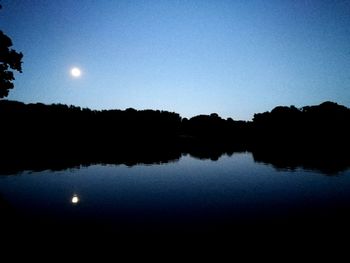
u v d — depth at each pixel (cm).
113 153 6550
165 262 1039
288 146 9375
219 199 2206
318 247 1200
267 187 2727
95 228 1465
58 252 1103
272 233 1394
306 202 2097
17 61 2364
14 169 3922
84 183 2928
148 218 1666
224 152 7500
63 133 11744
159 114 16188
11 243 1112
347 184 2836
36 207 1939
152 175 3516
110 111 14638
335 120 10250
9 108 10175
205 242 1262
